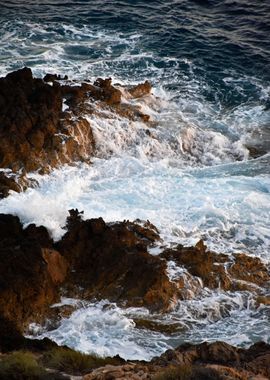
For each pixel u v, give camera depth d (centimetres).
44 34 10369
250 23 11231
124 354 5116
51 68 9325
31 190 6825
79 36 10406
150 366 4244
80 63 9606
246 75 9738
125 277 5753
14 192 6675
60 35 10388
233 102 9125
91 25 10788
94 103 8062
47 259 5716
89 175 7269
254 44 10575
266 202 7019
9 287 5422
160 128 8150
